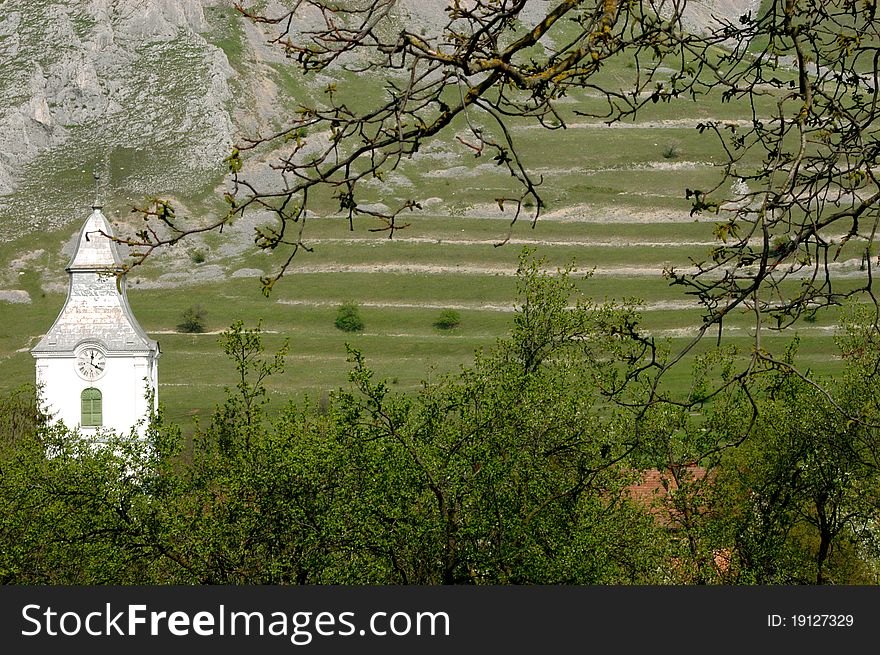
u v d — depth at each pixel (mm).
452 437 38188
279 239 10820
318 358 144250
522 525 36688
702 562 42594
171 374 136875
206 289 171875
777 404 45844
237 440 42000
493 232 185750
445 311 156625
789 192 11391
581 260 173375
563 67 11227
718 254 12898
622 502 40656
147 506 36719
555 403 39500
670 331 142125
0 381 140125
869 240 12125
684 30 12703
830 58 13594
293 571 36969
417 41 11398
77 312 78188
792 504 46719
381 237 184500
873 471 43781
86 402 77562
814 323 136750
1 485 38281
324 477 37500
